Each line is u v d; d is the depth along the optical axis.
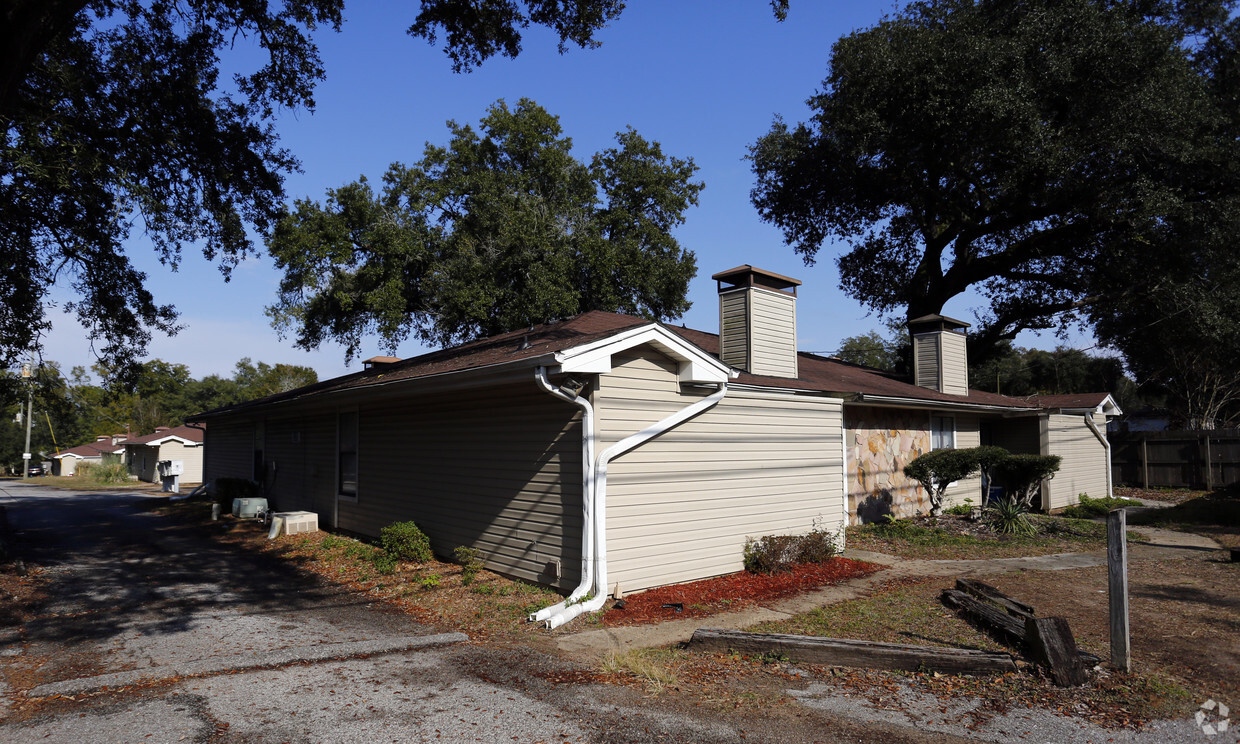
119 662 5.79
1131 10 20.72
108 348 13.94
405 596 8.21
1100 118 19.17
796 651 5.60
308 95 12.07
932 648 5.43
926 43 20.69
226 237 12.55
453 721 4.42
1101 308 24.47
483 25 10.62
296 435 15.98
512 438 8.80
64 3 8.41
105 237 12.22
